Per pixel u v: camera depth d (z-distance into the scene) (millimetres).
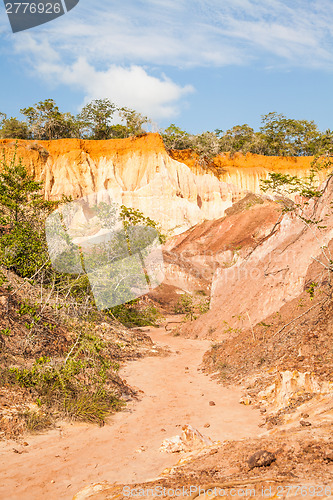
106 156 67938
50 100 77062
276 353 12133
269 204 58594
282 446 5371
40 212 17750
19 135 75125
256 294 19562
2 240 13508
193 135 83375
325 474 4234
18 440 7492
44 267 13219
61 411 8766
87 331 13086
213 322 22031
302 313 13578
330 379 8445
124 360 14820
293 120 91688
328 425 6117
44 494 5629
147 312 29094
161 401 10523
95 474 6207
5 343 10438
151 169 67750
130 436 7988
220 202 71562
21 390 8898
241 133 94375
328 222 18078
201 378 13125
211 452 6125
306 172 80250
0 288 12125
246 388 10953
